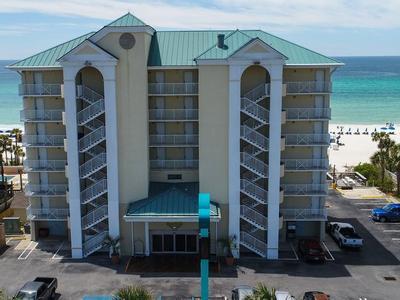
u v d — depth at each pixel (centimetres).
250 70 4456
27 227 5122
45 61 4525
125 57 4231
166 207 4316
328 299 3462
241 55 4141
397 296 3769
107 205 4444
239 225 4438
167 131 4656
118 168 4384
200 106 4278
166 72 4512
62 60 4188
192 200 4394
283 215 4728
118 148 4362
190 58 4491
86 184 4638
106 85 4234
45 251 4641
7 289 3872
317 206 4816
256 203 4538
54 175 4822
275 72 4172
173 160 4634
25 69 4469
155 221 4250
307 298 3522
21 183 6688
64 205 4891
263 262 4391
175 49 4597
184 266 4303
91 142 4359
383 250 4688
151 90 4444
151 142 4578
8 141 8125
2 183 6069
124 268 4262
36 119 4609
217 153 4353
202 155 4366
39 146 4638
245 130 4300
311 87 4481
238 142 4300
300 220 4759
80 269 4247
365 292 3834
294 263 4378
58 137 4641
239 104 4238
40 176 4831
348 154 9831
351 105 18075
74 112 4288
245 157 4353
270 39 4744
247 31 4891
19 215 5497
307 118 4556
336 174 7512
